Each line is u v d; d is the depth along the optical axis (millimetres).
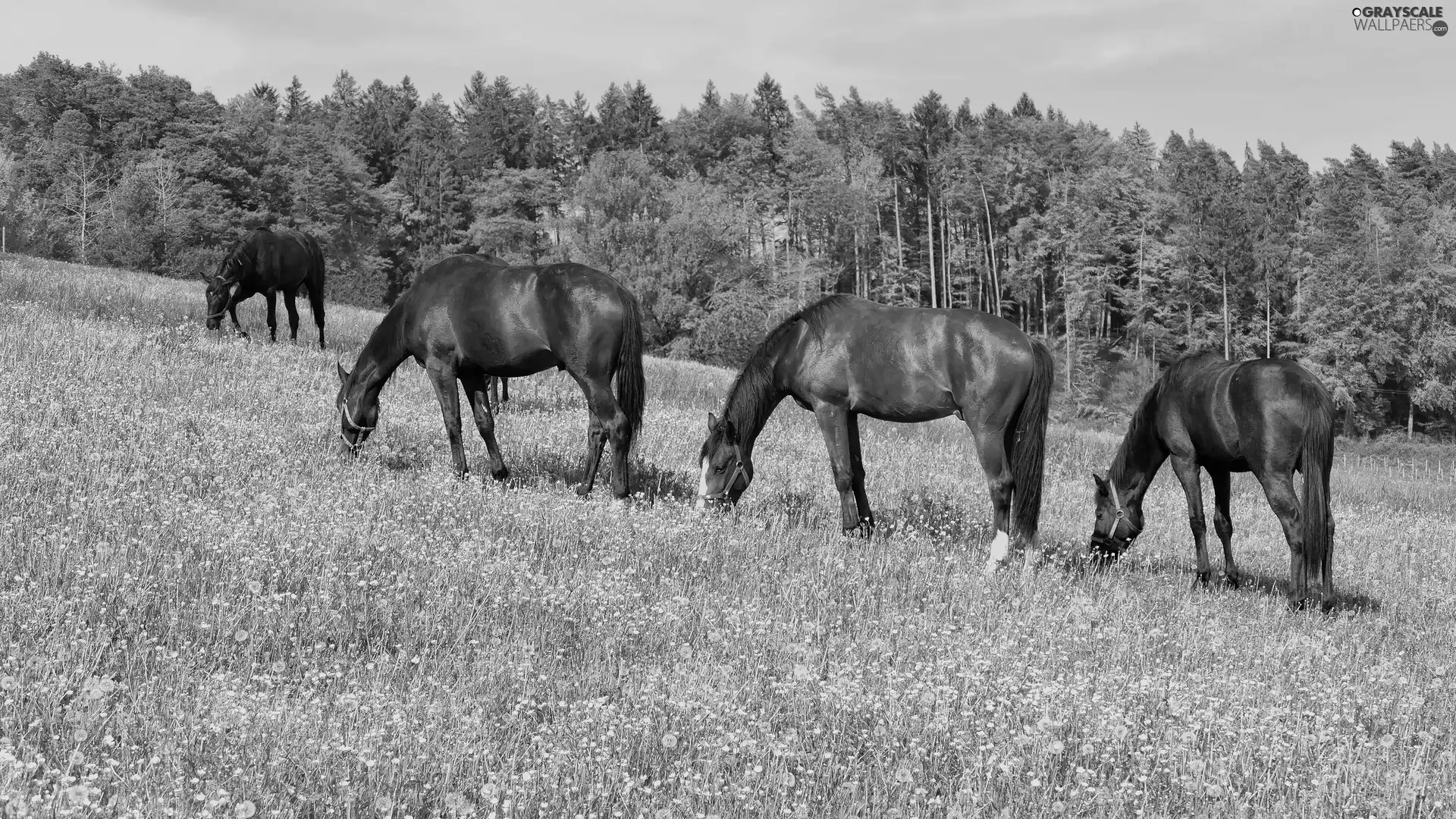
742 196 99312
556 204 101938
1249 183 106500
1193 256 87312
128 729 4484
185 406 11984
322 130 105375
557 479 10938
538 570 7324
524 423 14156
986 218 98812
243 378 14516
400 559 7199
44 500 7422
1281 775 4977
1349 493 25609
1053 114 116125
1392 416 84375
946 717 5059
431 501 8938
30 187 83875
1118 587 8688
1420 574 12375
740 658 5945
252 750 4312
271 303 19969
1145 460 10602
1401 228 83938
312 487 9117
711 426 10414
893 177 99688
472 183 105438
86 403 10961
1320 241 85875
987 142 99625
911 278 97125
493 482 10227
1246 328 90188
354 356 19297
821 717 5234
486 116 115938
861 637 6570
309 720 4590
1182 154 115250
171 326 18266
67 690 4652
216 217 78938
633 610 6645
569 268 9859
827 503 11812
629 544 8211
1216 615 8430
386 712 4820
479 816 4035
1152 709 5758
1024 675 6031
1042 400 9180
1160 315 85312
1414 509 24047
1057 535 12195
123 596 5844
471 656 5805
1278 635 7906
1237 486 20812
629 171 80000
